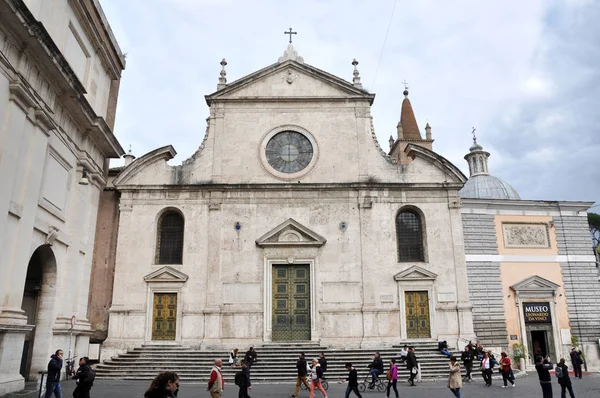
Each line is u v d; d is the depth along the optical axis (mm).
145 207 29891
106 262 29812
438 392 20281
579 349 33031
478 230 34406
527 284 33594
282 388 21609
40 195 20484
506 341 32625
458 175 30297
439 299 28594
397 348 27234
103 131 25516
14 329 17406
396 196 30219
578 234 35406
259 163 30859
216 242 29156
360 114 31797
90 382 12758
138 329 27906
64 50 22125
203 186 29953
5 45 17062
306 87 32188
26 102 18516
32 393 17312
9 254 17844
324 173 30719
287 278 29141
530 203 35344
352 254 29203
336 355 26438
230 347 27531
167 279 28531
